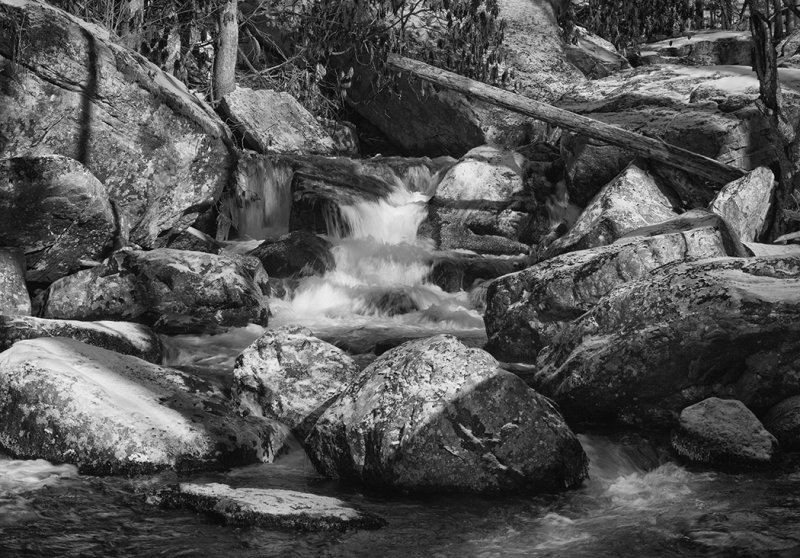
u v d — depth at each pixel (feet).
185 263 26.84
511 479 15.85
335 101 44.52
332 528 14.25
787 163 30.12
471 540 14.07
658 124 34.78
